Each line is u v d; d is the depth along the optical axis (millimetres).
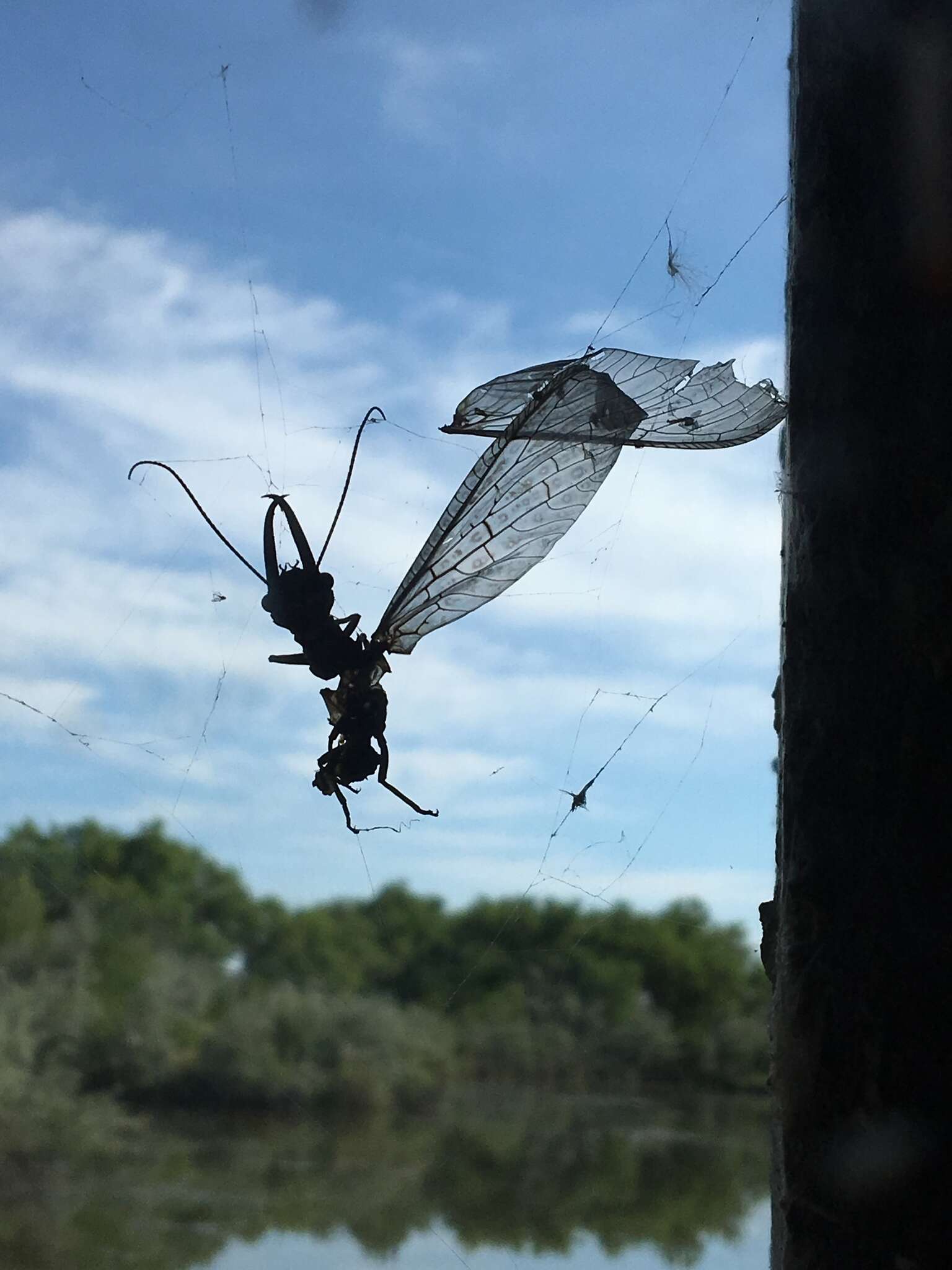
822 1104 137
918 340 139
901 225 142
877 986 133
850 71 146
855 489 141
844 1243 133
